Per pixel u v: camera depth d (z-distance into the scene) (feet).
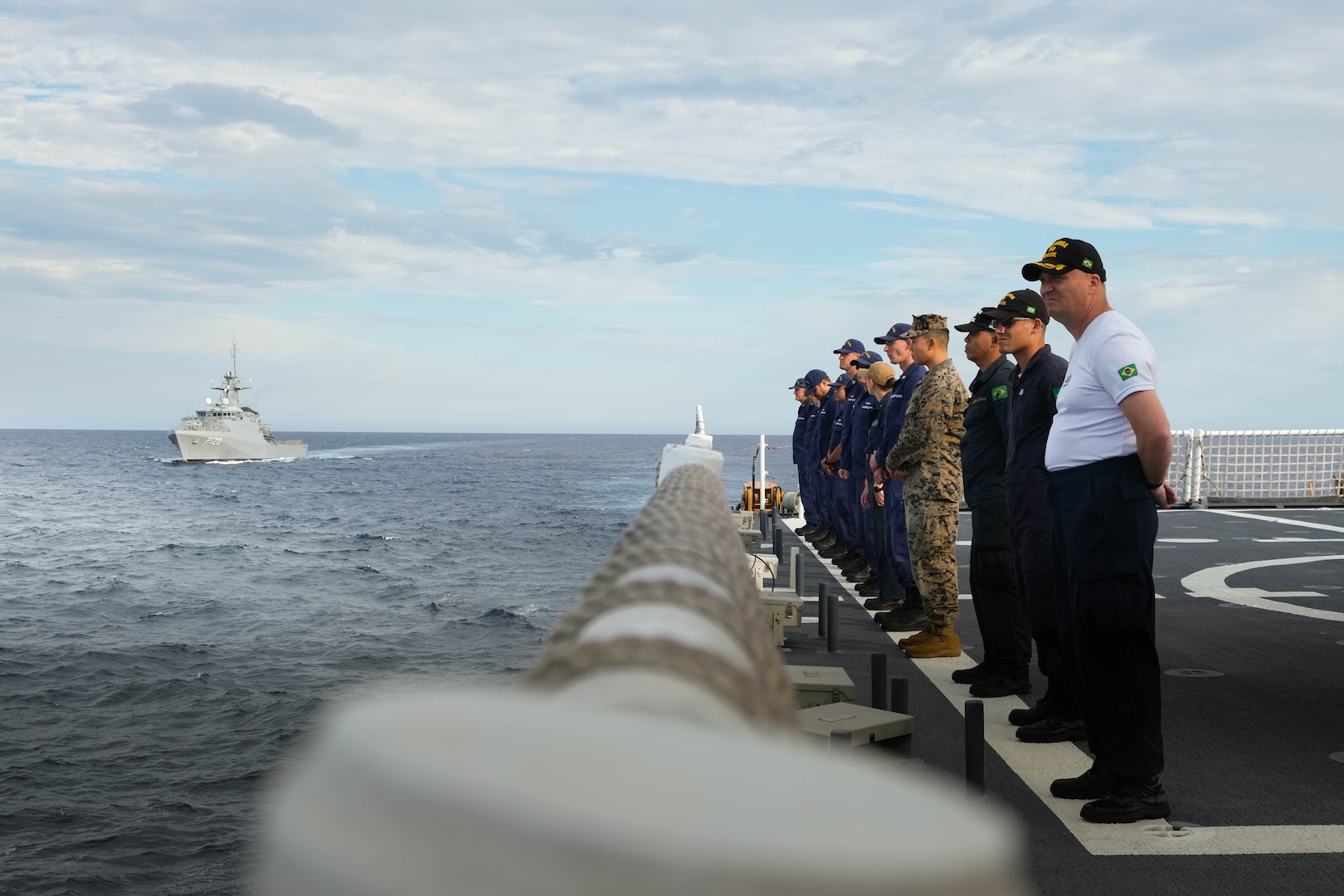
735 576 1.91
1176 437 77.41
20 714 59.47
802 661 24.22
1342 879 11.80
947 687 21.71
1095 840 13.07
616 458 640.58
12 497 269.03
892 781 0.82
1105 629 13.78
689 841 0.62
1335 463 77.30
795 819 0.68
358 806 0.71
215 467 446.60
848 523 38.75
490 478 383.65
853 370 38.73
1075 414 14.39
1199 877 11.91
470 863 0.65
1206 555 47.29
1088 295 14.62
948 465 24.57
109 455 643.04
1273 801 14.46
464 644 80.23
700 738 0.86
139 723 57.82
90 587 110.32
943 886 0.65
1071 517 14.21
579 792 0.68
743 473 426.51
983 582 21.03
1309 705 19.95
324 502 253.03
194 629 86.48
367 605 98.43
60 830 41.73
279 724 57.36
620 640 1.24
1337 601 33.71
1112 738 13.82
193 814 43.65
